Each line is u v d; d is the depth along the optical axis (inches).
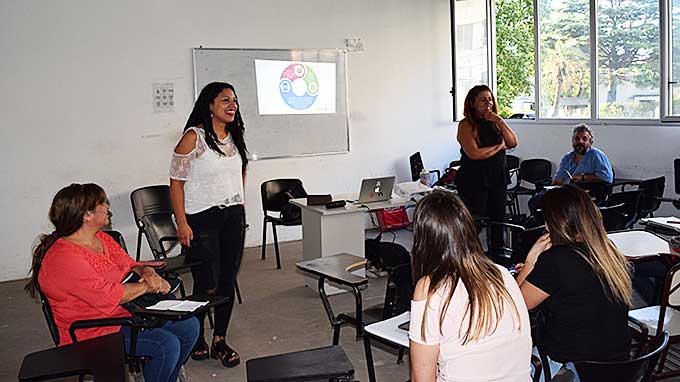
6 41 227.3
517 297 73.7
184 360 118.3
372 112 300.8
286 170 281.7
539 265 90.3
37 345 163.9
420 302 72.3
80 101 240.1
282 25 275.3
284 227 283.7
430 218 73.5
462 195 205.6
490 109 200.8
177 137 257.3
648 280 141.3
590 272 87.7
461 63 313.7
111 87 244.5
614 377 80.0
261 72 271.7
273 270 231.6
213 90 138.9
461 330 70.3
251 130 271.7
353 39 292.7
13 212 233.6
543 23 292.0
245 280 218.4
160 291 117.2
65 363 83.9
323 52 285.3
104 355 85.8
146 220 218.4
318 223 193.3
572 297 87.9
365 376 136.7
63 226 107.6
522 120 307.1
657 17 239.6
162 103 253.4
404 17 304.3
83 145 241.9
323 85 286.7
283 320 175.5
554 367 91.7
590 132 243.0
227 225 142.6
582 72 274.1
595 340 87.8
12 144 231.3
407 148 311.3
